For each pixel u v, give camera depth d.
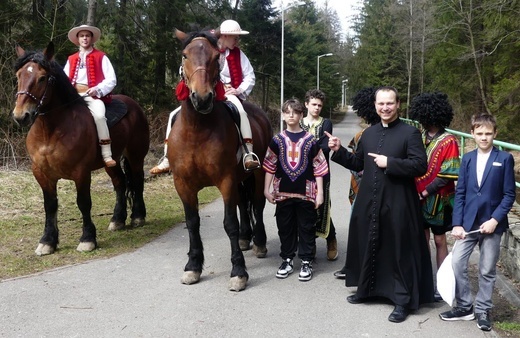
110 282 4.35
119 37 15.24
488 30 19.59
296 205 4.55
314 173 4.58
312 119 5.01
